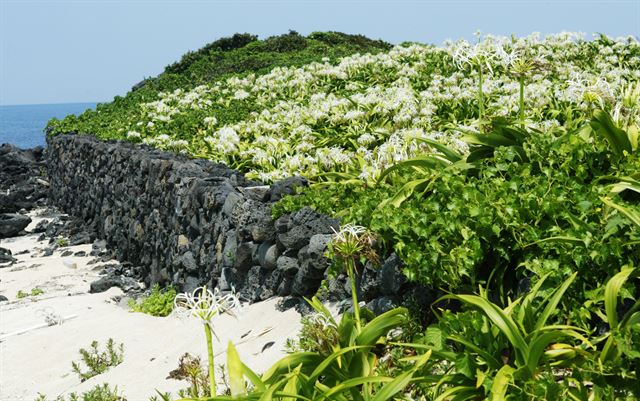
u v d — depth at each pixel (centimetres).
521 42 1548
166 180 1420
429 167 695
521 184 537
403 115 1131
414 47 1994
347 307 684
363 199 688
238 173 1259
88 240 2061
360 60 1969
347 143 1164
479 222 499
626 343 370
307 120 1364
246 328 820
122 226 1767
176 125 1831
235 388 384
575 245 452
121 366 877
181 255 1269
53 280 1656
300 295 799
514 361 414
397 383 385
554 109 1005
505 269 502
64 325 1189
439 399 383
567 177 539
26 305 1428
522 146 624
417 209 568
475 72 1387
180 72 3391
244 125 1486
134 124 2141
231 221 1020
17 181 3036
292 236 811
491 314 393
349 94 1645
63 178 2612
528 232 481
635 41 1650
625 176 524
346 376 450
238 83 2211
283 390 395
